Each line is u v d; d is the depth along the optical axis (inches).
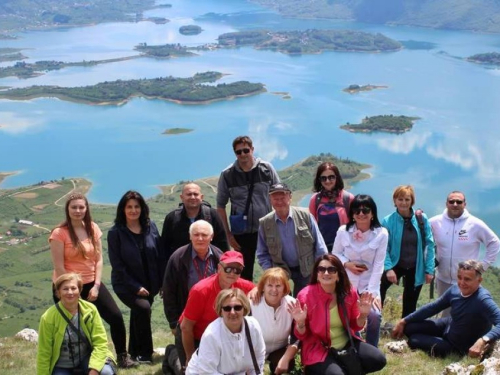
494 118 7810.0
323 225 489.4
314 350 371.2
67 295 372.2
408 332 470.6
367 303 365.4
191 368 345.4
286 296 384.2
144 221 466.3
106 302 451.5
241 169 511.8
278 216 447.8
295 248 446.9
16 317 3292.3
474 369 378.3
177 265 411.8
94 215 4564.5
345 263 442.0
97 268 448.1
